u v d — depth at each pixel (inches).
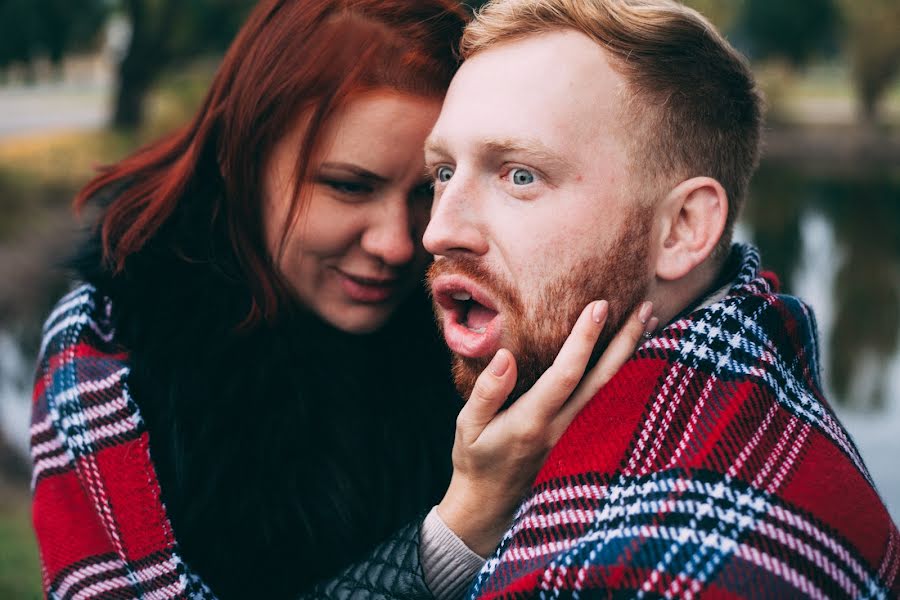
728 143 42.3
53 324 55.2
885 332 358.0
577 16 40.2
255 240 51.4
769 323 41.3
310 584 49.6
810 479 37.6
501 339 41.7
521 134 39.2
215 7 741.9
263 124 49.4
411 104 47.7
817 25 1299.2
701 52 41.3
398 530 47.0
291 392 51.2
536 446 42.3
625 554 36.3
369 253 49.8
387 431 52.6
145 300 52.9
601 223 39.8
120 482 49.2
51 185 554.3
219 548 49.4
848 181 824.3
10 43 745.0
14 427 215.9
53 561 52.1
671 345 40.0
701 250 41.1
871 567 37.4
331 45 47.5
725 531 35.7
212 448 49.7
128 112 770.8
